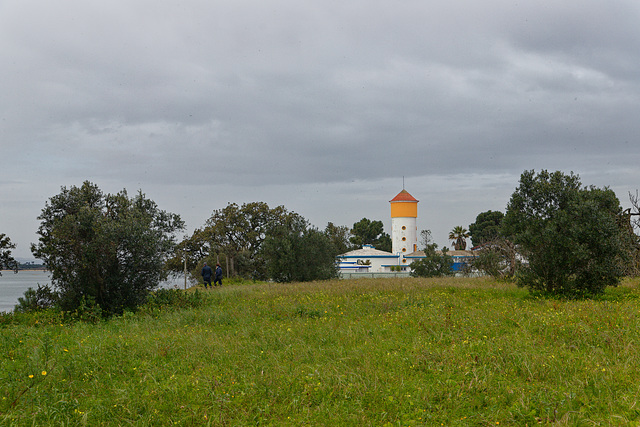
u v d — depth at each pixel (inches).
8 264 730.2
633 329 406.6
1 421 238.8
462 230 3440.0
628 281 1005.2
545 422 234.4
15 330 491.8
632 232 1042.7
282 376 305.4
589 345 365.4
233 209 2516.0
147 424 243.4
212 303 732.0
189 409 258.8
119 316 607.2
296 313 581.9
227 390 285.0
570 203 755.4
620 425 224.2
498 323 462.6
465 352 352.2
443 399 269.0
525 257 842.8
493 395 275.1
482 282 1087.6
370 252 3127.5
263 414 255.1
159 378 316.2
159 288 727.7
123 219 685.9
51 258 645.3
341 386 283.4
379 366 327.9
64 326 545.0
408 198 3240.7
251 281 1562.5
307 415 249.4
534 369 311.6
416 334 430.0
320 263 1412.4
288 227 1443.2
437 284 983.6
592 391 273.3
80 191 763.4
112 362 349.4
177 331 468.1
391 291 828.6
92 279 657.0
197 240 2434.8
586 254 716.0
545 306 600.1
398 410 257.0
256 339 424.2
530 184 798.5
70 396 278.5
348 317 539.5
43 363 336.8
